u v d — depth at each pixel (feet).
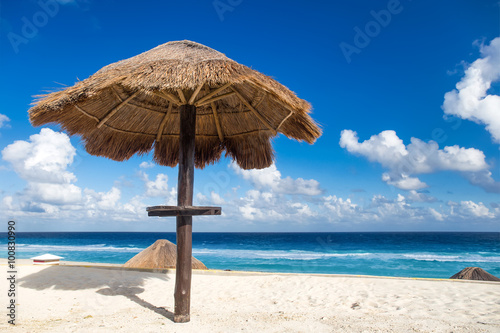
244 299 16.40
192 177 13.12
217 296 17.06
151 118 18.24
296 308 14.58
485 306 14.56
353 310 14.17
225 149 19.53
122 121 17.47
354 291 17.88
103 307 14.20
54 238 268.82
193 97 13.29
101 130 17.10
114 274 21.62
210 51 15.07
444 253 106.42
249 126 18.42
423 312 13.66
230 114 18.44
